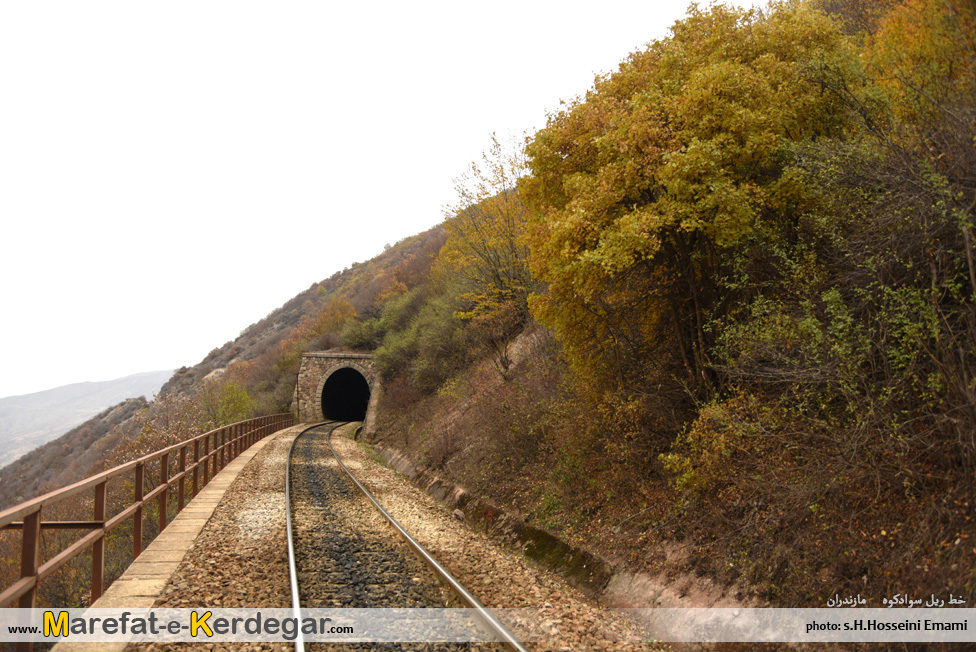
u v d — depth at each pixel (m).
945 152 5.94
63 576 12.52
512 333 23.08
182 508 10.80
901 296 5.81
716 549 7.36
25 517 4.34
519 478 13.50
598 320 10.70
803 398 6.88
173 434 19.55
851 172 6.94
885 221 6.27
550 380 14.41
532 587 7.60
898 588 5.20
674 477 9.01
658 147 8.58
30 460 70.81
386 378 40.25
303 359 49.66
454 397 24.48
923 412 5.82
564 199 10.23
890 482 5.86
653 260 9.55
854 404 5.98
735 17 9.30
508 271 20.91
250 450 22.25
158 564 7.25
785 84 8.51
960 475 5.29
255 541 8.75
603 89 10.30
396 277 57.38
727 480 7.65
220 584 6.70
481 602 6.75
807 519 6.51
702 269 9.39
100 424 70.25
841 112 8.47
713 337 9.12
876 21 10.65
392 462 23.73
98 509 6.02
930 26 6.96
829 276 7.50
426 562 8.03
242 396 35.31
